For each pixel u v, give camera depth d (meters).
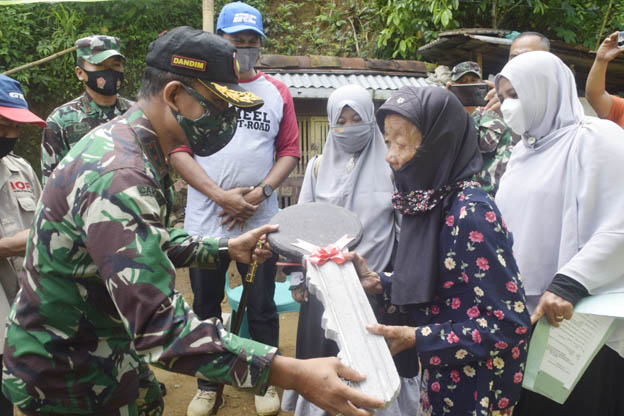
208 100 1.40
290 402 2.60
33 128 6.84
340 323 1.43
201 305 3.09
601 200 1.91
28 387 1.44
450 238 1.65
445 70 5.55
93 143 1.37
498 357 1.62
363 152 2.54
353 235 1.80
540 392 1.82
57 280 1.41
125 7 7.03
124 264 1.24
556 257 2.04
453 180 1.70
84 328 1.46
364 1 8.23
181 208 6.07
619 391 2.08
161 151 1.46
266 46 8.25
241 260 1.85
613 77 6.00
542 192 2.06
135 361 1.59
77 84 6.91
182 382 3.49
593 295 1.81
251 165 3.02
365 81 5.25
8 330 1.50
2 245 2.24
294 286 2.48
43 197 1.41
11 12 6.48
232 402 3.22
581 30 6.98
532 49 3.08
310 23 8.40
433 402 1.77
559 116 2.11
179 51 1.36
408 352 2.23
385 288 1.92
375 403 1.19
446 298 1.71
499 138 2.65
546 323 1.81
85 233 1.31
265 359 1.22
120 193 1.27
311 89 4.91
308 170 2.76
